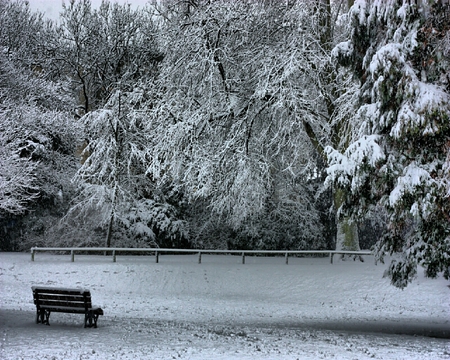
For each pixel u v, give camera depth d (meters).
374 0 13.36
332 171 13.19
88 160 27.36
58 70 34.22
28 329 10.93
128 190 29.36
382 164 12.91
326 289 21.23
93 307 11.58
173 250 24.17
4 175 20.50
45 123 27.09
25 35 33.03
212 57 21.67
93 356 8.27
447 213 12.29
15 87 27.69
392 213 13.30
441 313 18.42
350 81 20.56
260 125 22.81
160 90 24.31
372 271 22.52
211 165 21.53
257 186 22.30
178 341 10.12
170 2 25.53
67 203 29.64
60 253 28.72
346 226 25.02
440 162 12.66
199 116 21.89
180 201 31.72
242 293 21.22
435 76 12.79
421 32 12.38
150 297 19.30
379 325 15.78
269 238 30.42
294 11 21.47
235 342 10.33
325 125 21.92
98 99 34.00
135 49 33.91
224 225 32.00
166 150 23.03
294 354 9.16
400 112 12.22
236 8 22.05
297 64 20.61
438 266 13.89
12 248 29.14
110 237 27.77
